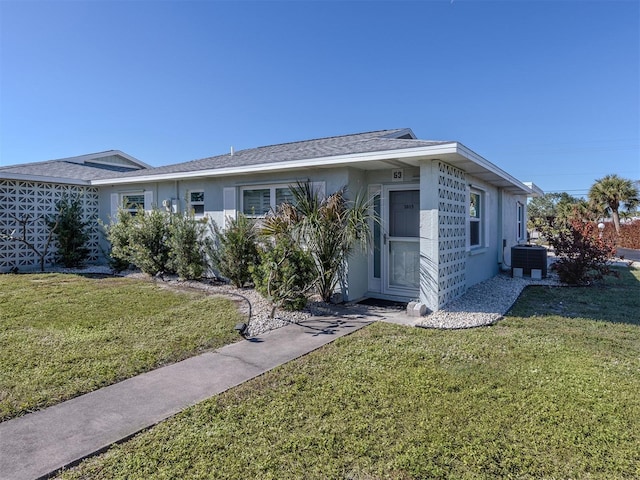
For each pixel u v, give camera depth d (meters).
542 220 29.69
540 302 7.43
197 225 9.34
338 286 7.48
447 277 7.01
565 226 11.37
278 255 6.50
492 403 3.22
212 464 2.46
